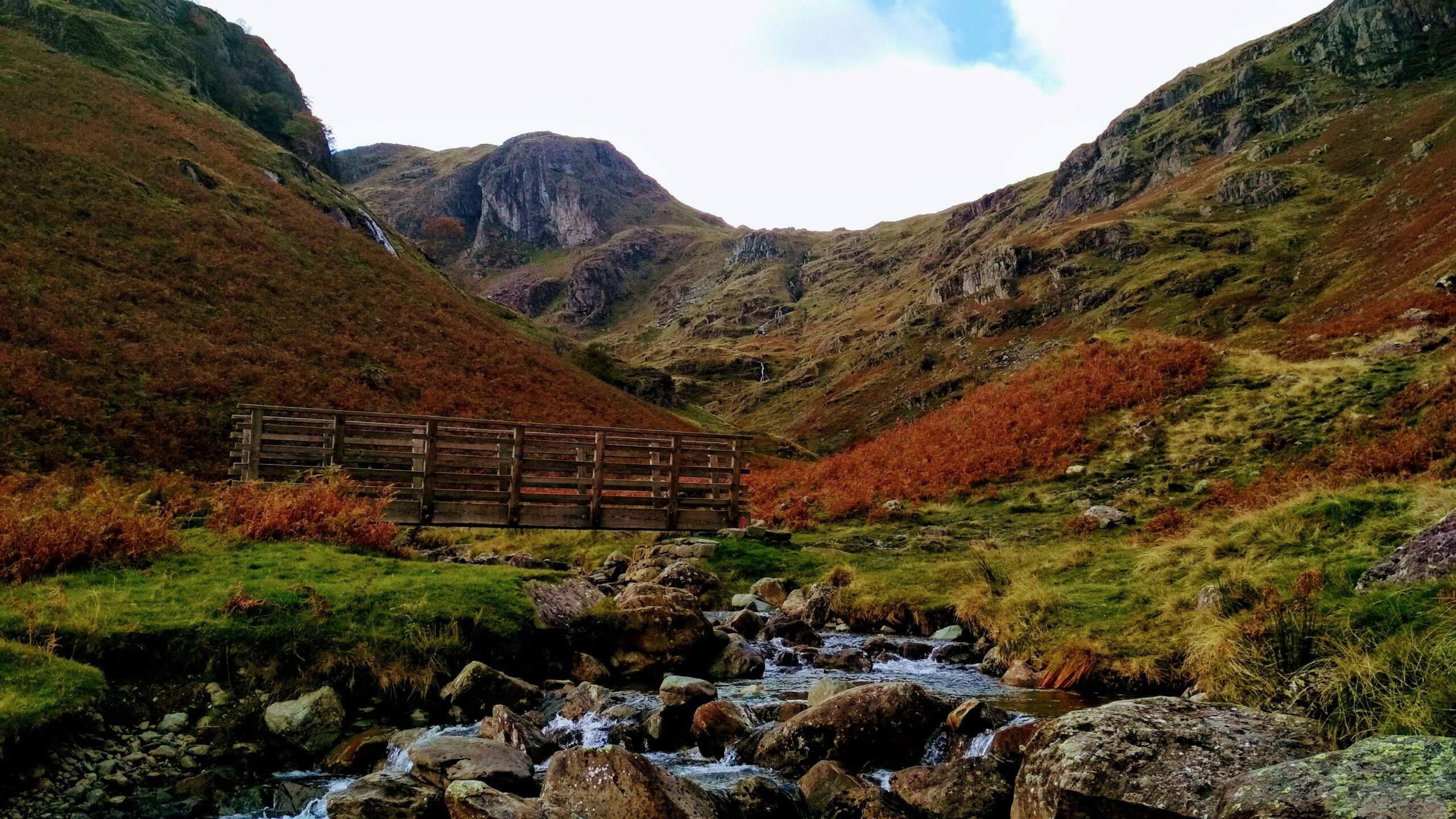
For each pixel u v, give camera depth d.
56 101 58.19
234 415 19.06
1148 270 124.62
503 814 6.11
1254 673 7.76
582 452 21.20
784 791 7.22
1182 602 11.11
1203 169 164.50
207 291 44.56
